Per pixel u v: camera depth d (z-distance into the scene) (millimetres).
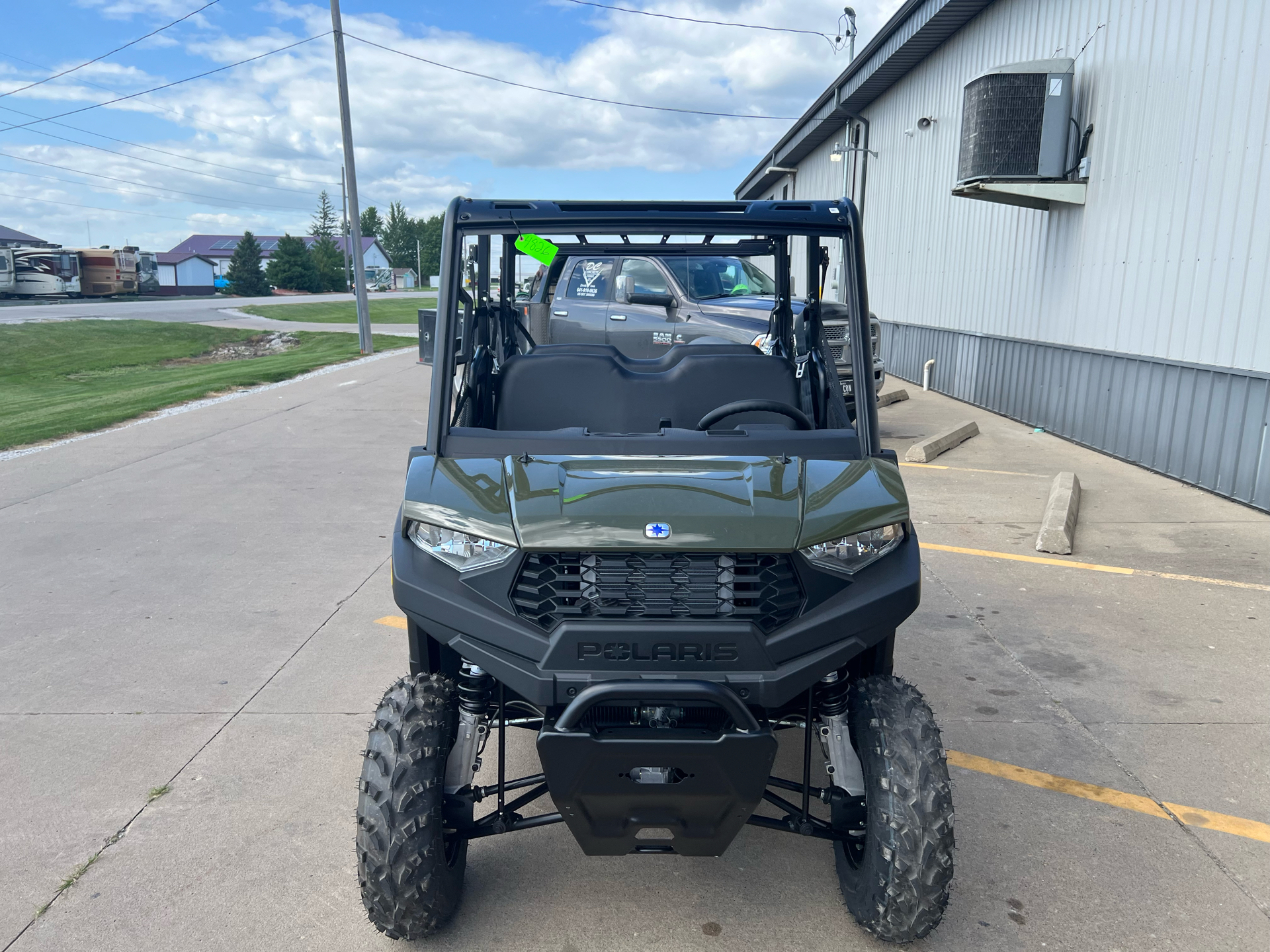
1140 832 3426
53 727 4246
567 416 3572
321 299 60656
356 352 23719
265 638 5297
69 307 45031
